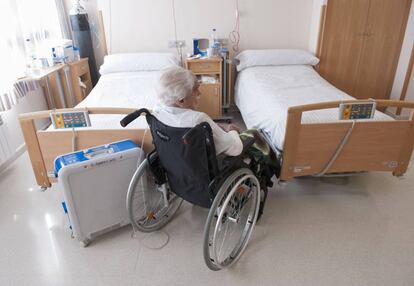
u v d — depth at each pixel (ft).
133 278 5.21
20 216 6.74
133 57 11.40
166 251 5.75
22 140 9.61
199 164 4.60
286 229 6.22
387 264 5.37
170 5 11.76
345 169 6.56
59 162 5.25
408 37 11.38
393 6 11.12
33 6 9.74
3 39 7.97
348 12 11.22
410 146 6.31
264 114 7.73
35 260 5.59
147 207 6.20
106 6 11.66
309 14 12.12
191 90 4.66
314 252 5.65
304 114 6.70
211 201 5.04
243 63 11.56
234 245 5.81
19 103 9.48
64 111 5.63
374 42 11.68
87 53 11.98
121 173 5.66
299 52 11.80
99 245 5.90
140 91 9.43
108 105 8.20
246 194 5.58
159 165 5.59
